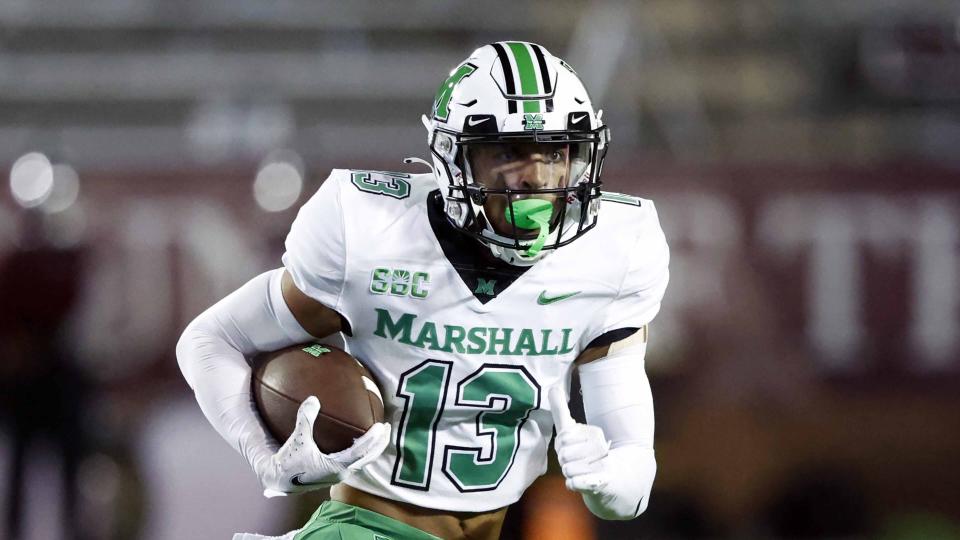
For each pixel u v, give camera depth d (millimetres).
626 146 27906
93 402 21438
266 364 9914
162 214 23109
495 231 9547
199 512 21609
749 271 24203
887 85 30469
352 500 10203
